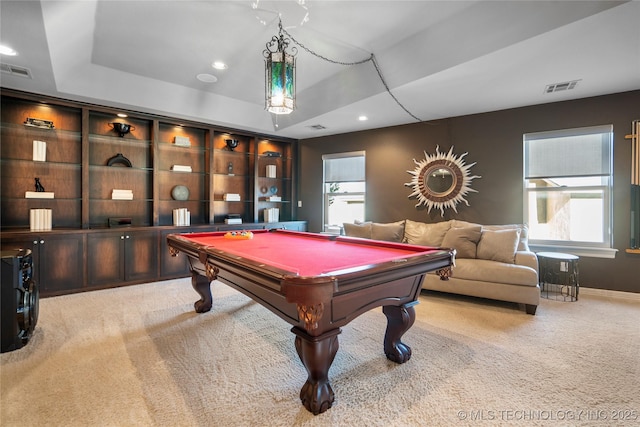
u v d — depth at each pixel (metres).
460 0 2.40
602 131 3.62
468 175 4.41
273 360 2.15
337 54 3.23
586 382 1.86
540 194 4.04
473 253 3.65
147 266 4.20
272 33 2.85
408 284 2.08
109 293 3.71
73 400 1.69
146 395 1.74
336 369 2.03
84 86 3.54
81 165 3.93
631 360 2.12
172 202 4.85
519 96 3.67
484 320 2.88
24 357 2.16
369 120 4.73
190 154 5.02
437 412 1.60
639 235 3.46
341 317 1.67
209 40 2.98
